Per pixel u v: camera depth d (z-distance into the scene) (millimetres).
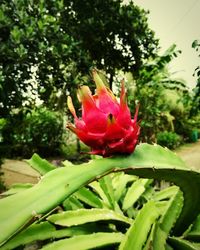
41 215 608
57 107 8812
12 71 4867
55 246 1217
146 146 927
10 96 5008
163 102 12711
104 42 8609
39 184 690
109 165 796
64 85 5902
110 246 1268
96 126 798
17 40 4711
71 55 5691
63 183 699
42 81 5480
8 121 5387
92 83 6453
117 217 1464
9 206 610
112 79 9422
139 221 1258
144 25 8641
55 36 5293
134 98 9469
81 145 11633
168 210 1392
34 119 10383
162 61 7887
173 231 1386
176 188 2014
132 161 843
